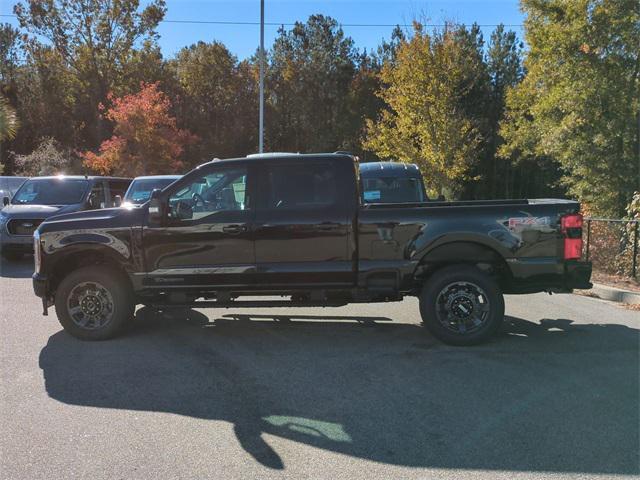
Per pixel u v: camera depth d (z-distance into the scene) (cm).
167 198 641
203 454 381
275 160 646
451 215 623
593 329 706
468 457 376
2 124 2194
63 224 656
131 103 2775
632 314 791
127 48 4053
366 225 629
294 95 4903
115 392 495
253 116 4734
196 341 657
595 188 1884
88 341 655
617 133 1780
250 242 635
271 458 376
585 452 382
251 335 682
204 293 650
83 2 3862
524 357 590
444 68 2253
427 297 625
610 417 438
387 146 2377
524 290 627
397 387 505
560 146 1927
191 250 640
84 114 4297
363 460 372
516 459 373
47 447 391
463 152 2302
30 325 730
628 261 1045
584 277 619
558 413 446
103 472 357
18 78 4575
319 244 632
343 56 5094
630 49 1759
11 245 1295
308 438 405
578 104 1816
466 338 623
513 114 2406
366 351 615
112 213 662
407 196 1127
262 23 2344
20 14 3866
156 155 2767
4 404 468
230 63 4634
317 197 639
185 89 4528
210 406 464
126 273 655
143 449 388
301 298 654
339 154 648
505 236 618
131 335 683
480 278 617
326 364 571
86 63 4000
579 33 1766
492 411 450
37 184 1422
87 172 3212
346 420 435
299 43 5053
